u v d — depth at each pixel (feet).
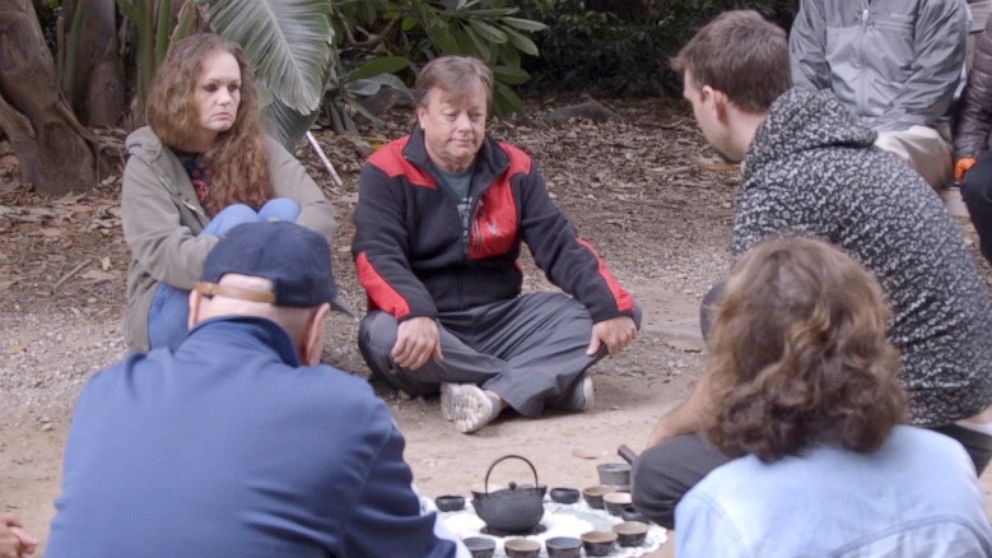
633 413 17.78
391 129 38.14
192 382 7.77
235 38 22.54
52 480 15.53
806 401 7.13
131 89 32.19
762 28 10.50
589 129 41.96
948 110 20.43
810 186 9.96
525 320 17.70
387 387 18.45
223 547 7.36
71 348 20.27
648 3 52.01
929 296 9.95
